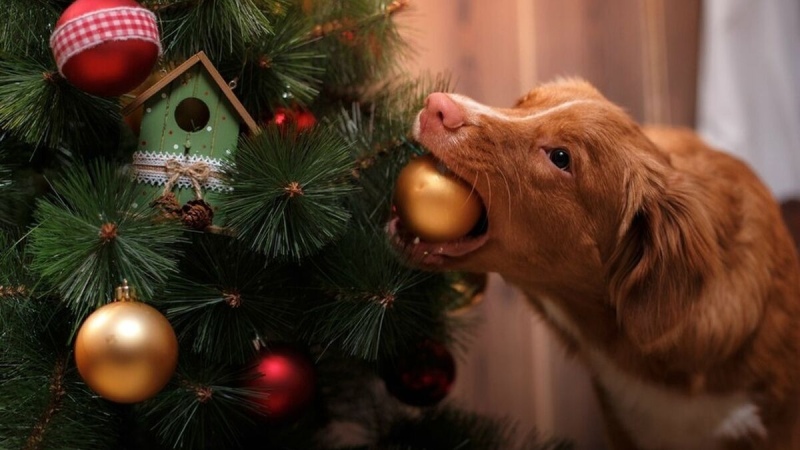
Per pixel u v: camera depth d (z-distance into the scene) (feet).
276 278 3.42
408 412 4.12
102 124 3.33
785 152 4.96
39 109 3.15
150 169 3.23
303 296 3.49
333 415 4.03
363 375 3.93
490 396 5.13
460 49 5.13
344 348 3.45
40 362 3.23
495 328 5.14
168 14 3.35
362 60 3.81
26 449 3.10
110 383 2.98
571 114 3.50
